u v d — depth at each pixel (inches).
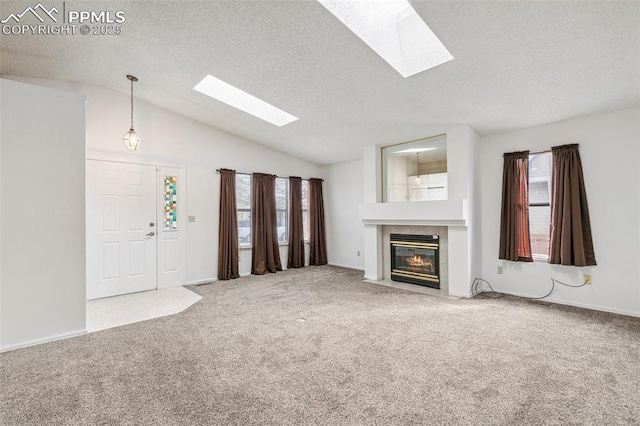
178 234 193.0
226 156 215.6
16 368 87.3
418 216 173.2
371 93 140.3
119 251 170.9
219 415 65.7
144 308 144.3
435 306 143.7
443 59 110.6
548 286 152.0
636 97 120.4
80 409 68.2
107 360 91.9
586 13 82.5
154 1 98.7
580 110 134.3
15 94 102.0
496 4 83.1
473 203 165.9
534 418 63.7
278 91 148.9
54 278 108.2
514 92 124.5
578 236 137.1
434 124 163.6
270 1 94.5
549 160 154.6
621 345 98.9
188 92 165.6
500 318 126.1
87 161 161.3
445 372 82.8
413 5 87.8
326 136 201.0
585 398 70.5
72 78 155.0
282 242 251.1
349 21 101.7
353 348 98.5
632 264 129.0
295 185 253.0
